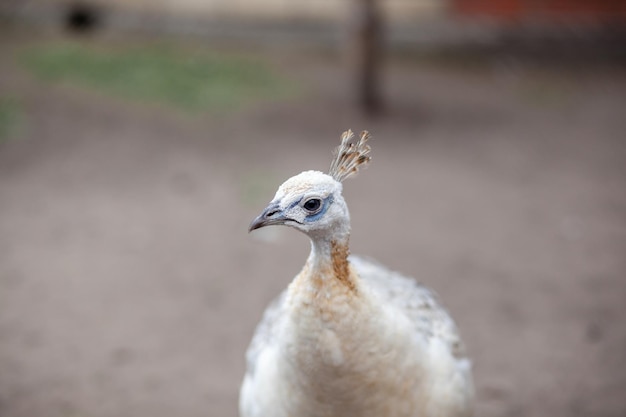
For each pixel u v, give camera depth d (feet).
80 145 8.28
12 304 5.15
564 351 4.72
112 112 9.36
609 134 9.70
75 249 6.03
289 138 8.92
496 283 5.61
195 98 10.14
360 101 10.08
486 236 6.48
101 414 4.15
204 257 6.00
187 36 12.95
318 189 2.82
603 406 4.25
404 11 13.01
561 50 13.11
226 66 11.55
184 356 4.68
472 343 4.80
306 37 13.10
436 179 7.87
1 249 5.96
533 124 10.03
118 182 7.42
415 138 9.24
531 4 13.01
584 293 5.44
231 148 8.52
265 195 7.20
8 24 12.80
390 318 2.91
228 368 4.59
